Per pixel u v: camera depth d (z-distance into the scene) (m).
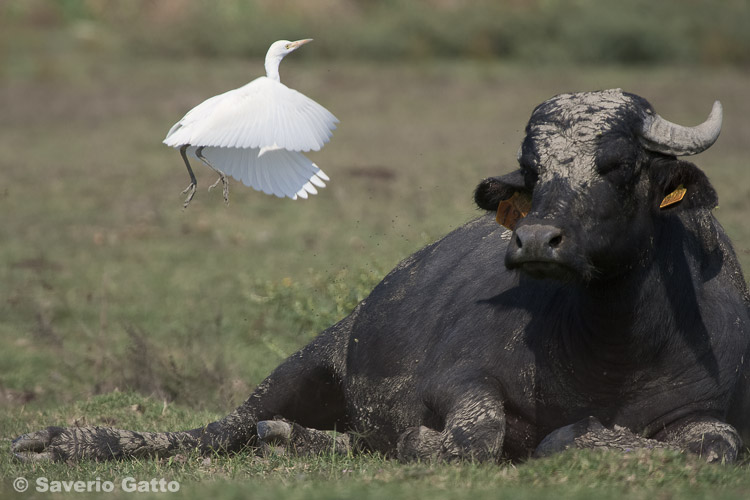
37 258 57.97
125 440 25.89
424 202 65.88
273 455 24.02
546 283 22.53
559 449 20.28
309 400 27.56
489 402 21.66
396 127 95.50
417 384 24.03
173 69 128.75
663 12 151.12
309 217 65.19
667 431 21.38
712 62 138.00
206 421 30.70
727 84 114.69
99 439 25.72
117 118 102.62
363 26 145.75
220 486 18.48
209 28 143.75
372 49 140.25
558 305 22.06
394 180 73.88
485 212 27.00
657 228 21.16
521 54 140.62
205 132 18.94
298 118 19.22
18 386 40.25
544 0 154.25
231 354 41.25
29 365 42.72
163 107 107.38
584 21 143.00
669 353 21.36
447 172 75.75
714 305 21.89
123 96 113.31
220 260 57.22
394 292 26.03
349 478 19.95
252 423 27.16
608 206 19.98
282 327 43.09
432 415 23.44
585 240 19.67
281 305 42.97
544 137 20.47
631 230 20.42
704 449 20.30
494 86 118.06
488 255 24.59
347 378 26.31
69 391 39.09
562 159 20.16
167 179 76.88
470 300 23.78
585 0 155.25
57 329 47.03
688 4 154.00
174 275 54.72
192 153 20.42
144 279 54.09
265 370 39.06
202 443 26.59
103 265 56.94
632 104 20.78
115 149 88.62
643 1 153.25
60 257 58.62
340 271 43.78
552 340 21.92
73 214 67.62
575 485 18.19
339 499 17.06
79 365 41.84
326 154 83.56
